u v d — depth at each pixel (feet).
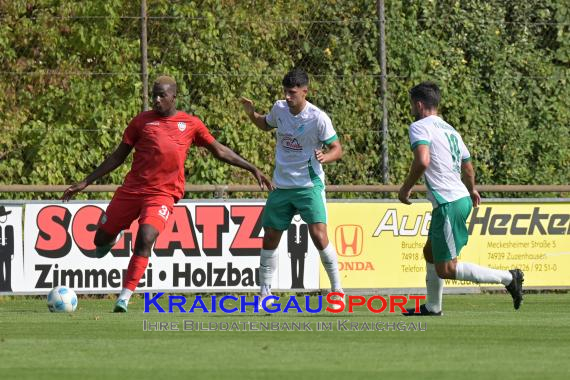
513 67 182.29
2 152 160.66
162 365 69.77
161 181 112.37
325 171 169.89
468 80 179.42
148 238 111.34
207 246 149.07
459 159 106.01
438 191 104.78
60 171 162.09
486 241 155.63
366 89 171.01
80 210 146.92
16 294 145.38
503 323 101.65
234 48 167.63
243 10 167.73
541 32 184.44
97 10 163.22
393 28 175.22
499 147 180.75
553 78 183.52
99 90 163.02
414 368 68.95
